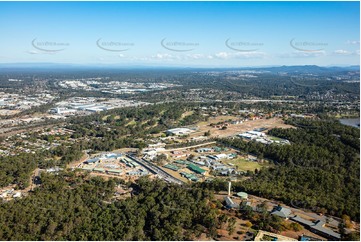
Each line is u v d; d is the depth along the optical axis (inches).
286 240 5797.2
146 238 6171.3
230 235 6063.0
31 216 6737.2
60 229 6441.9
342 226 6230.3
